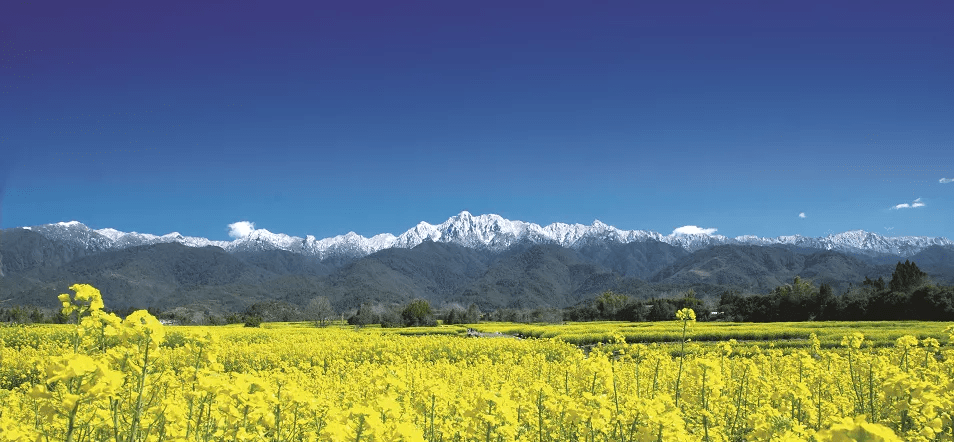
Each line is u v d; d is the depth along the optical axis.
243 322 98.38
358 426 6.00
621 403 8.39
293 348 26.89
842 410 9.88
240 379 6.53
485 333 54.06
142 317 5.61
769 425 7.50
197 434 6.46
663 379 12.71
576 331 48.31
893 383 7.25
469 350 28.34
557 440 8.76
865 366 9.95
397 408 6.30
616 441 7.58
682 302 84.62
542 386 8.34
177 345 19.27
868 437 4.35
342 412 6.24
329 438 6.47
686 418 9.37
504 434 7.56
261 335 38.44
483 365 17.84
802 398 8.91
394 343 29.67
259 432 7.10
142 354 5.66
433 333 55.16
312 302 99.94
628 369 14.77
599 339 40.72
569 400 7.66
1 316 71.06
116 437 5.65
